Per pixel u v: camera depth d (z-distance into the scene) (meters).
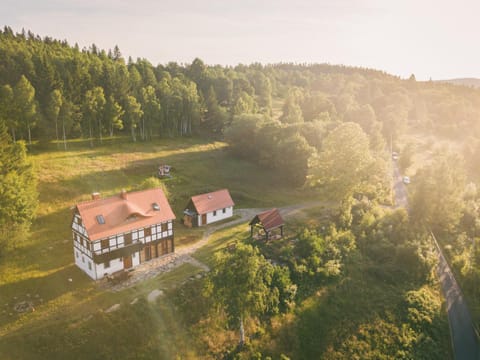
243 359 38.06
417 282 52.81
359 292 49.59
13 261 48.25
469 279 53.09
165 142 105.56
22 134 84.31
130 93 111.12
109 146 95.25
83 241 46.47
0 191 47.34
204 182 82.50
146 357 36.47
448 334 44.50
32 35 163.88
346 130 64.44
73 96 103.62
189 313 41.19
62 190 67.69
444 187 67.56
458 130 157.25
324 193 67.69
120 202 49.53
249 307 37.91
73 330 36.78
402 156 109.25
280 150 88.00
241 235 59.88
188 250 54.06
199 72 170.38
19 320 37.78
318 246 53.19
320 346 41.91
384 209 75.00
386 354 41.94
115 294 42.31
